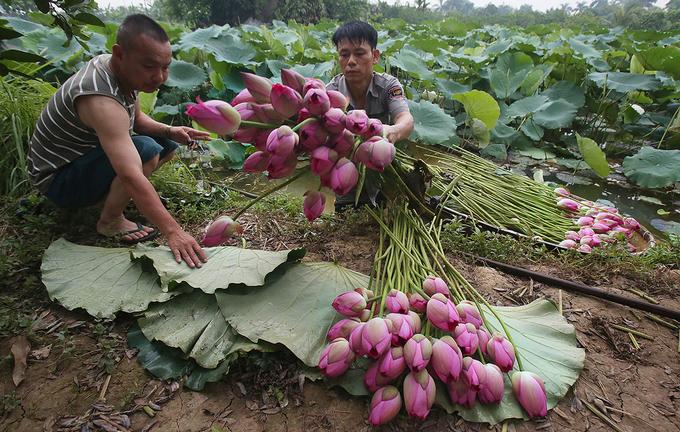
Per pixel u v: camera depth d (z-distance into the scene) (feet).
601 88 15.24
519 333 4.46
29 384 4.00
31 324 4.48
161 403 3.86
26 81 8.54
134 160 5.07
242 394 3.95
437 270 5.10
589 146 9.66
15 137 7.27
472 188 8.42
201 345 4.15
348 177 3.71
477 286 5.54
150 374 4.11
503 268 5.90
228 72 13.83
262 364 4.08
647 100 13.53
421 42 19.15
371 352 3.35
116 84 5.20
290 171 3.67
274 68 14.23
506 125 13.08
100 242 6.08
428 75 13.94
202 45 13.65
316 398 3.91
